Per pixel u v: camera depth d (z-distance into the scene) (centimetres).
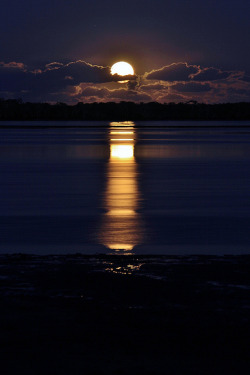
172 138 13875
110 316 1204
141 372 893
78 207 3219
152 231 2481
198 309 1259
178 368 910
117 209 3145
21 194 3819
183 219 2812
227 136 15200
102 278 1560
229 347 1012
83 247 2141
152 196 3703
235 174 5259
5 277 1573
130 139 13325
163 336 1072
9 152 8550
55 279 1548
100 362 933
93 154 8175
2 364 918
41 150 9081
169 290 1432
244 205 3309
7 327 1123
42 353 972
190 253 2028
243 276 1590
